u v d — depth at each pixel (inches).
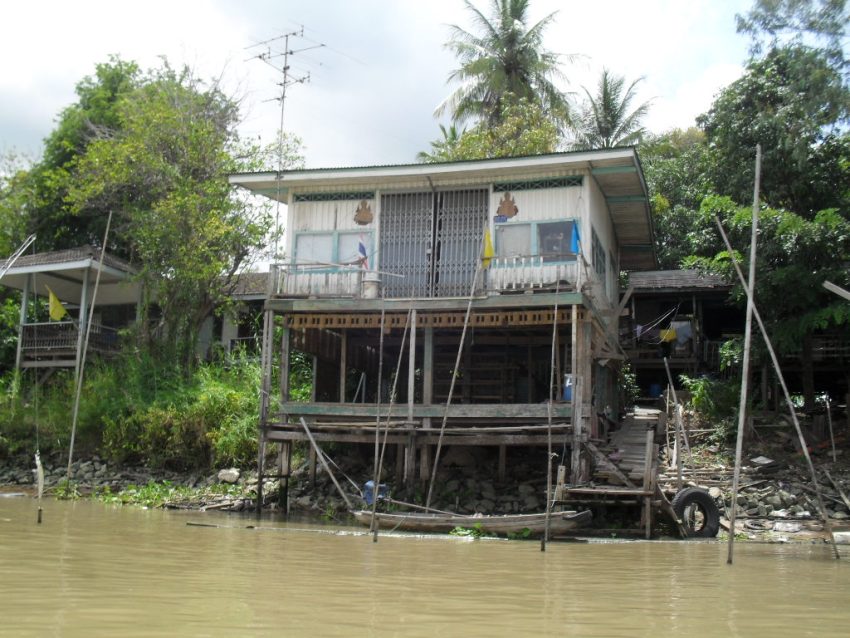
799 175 787.4
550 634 221.0
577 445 618.8
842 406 854.5
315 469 760.3
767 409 824.9
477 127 1176.2
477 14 1219.2
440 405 665.6
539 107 1165.7
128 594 262.1
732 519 407.2
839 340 839.1
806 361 801.6
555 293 649.6
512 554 430.3
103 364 987.9
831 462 714.8
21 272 1035.3
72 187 1016.9
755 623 246.1
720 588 322.0
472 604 267.0
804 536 559.5
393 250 729.0
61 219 1204.5
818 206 807.1
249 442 815.1
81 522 528.1
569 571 365.7
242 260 1012.5
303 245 748.0
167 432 850.1
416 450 733.3
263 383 699.4
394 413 673.0
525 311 665.0
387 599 271.3
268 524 583.8
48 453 937.5
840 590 323.6
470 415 655.8
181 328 983.6
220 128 1058.1
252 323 1104.2
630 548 481.4
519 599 280.7
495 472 726.5
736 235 781.9
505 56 1206.3
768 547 505.7
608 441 738.8
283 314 718.5
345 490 735.7
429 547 455.2
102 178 995.9
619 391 932.0
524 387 815.7
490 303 664.4
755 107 815.1
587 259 680.4
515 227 703.7
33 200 1194.6
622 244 956.6
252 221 999.6
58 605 237.6
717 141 858.8
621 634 224.1
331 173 723.4
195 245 951.0
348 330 789.9
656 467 585.9
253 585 293.7
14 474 899.4
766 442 767.7
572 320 642.2
